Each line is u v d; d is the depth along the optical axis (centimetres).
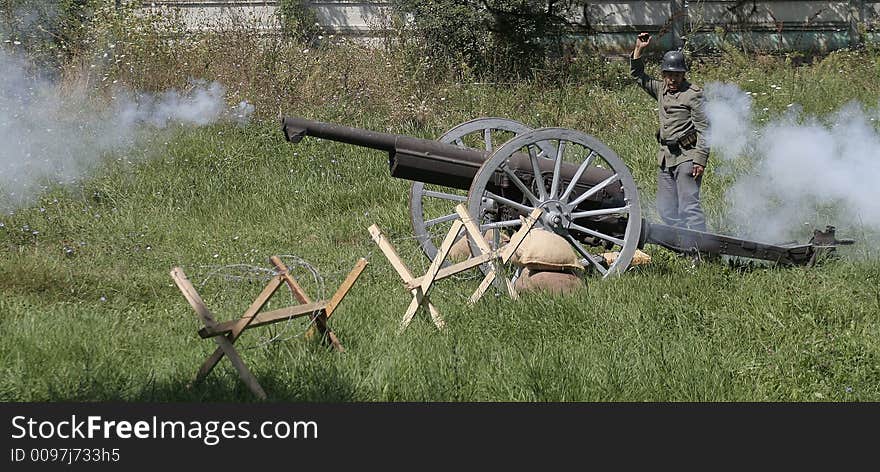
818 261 1070
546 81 1955
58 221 1248
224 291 980
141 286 995
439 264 820
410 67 1884
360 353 744
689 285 968
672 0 2575
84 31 1811
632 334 816
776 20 2639
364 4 2495
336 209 1359
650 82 1152
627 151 1537
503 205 1022
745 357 786
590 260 1016
